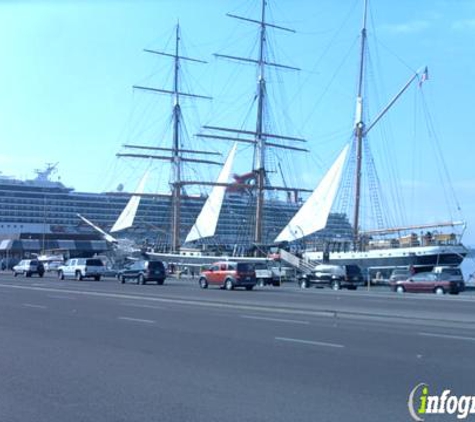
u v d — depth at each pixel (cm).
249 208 8300
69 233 10188
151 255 7719
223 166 8562
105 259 7819
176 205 8600
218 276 4112
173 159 8794
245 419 793
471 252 5575
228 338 1530
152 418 799
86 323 1841
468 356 1270
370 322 1936
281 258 6231
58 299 2812
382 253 5672
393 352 1321
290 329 1727
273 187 7875
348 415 815
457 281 4100
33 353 1289
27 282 4684
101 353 1294
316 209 6944
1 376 1055
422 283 4188
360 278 4634
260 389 962
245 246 7350
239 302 2684
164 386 983
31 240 9894
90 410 838
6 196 9900
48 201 10256
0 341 1455
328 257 6044
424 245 5588
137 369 1120
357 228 6619
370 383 1005
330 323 1892
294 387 977
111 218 10738
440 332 1678
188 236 8462
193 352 1314
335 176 6862
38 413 823
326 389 962
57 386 980
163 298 2889
